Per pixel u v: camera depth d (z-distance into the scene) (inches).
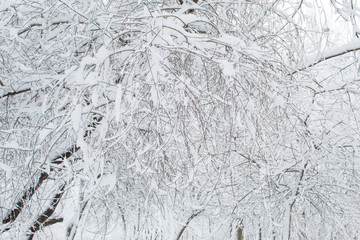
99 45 131.4
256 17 156.6
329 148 200.4
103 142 106.2
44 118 131.8
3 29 117.3
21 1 130.6
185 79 104.7
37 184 129.1
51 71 127.7
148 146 102.6
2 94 127.3
